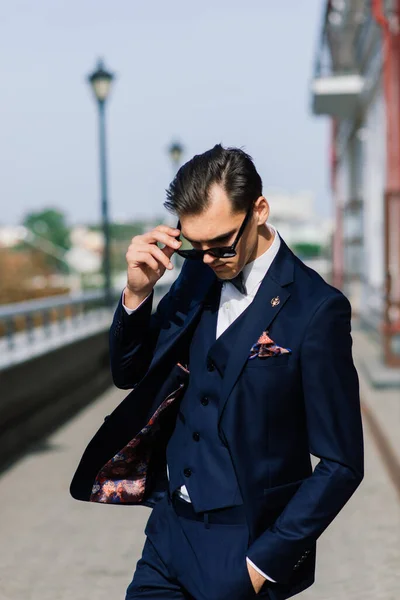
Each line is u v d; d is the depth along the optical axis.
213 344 2.26
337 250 30.75
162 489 2.55
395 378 11.37
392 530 5.55
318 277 2.29
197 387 2.31
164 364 2.39
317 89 21.05
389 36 15.70
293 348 2.17
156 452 2.52
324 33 20.48
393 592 4.44
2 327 13.81
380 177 18.61
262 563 2.12
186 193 2.10
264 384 2.18
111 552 5.23
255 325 2.20
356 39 21.03
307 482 2.15
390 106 15.91
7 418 7.99
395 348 13.52
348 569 4.82
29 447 8.43
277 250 2.27
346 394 2.17
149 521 2.50
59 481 7.04
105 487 2.50
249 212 2.14
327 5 19.53
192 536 2.30
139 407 2.40
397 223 16.06
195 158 2.16
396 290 15.90
